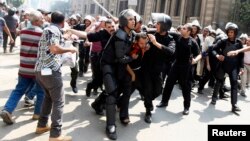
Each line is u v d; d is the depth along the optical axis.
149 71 5.75
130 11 5.00
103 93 5.84
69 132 4.99
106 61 5.11
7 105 4.93
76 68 7.08
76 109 6.17
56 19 4.34
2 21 10.40
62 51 4.16
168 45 5.60
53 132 4.39
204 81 8.91
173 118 6.35
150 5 26.95
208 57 8.29
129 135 5.16
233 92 7.27
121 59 4.95
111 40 5.07
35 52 4.94
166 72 7.84
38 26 5.00
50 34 4.21
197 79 9.55
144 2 28.55
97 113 5.99
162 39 5.64
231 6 21.20
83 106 6.41
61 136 4.46
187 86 6.65
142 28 6.30
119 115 5.89
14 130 4.82
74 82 7.25
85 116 5.82
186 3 23.19
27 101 5.95
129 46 5.07
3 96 6.56
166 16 5.62
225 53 7.25
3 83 7.69
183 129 5.77
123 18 4.97
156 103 7.42
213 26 20.48
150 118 5.89
